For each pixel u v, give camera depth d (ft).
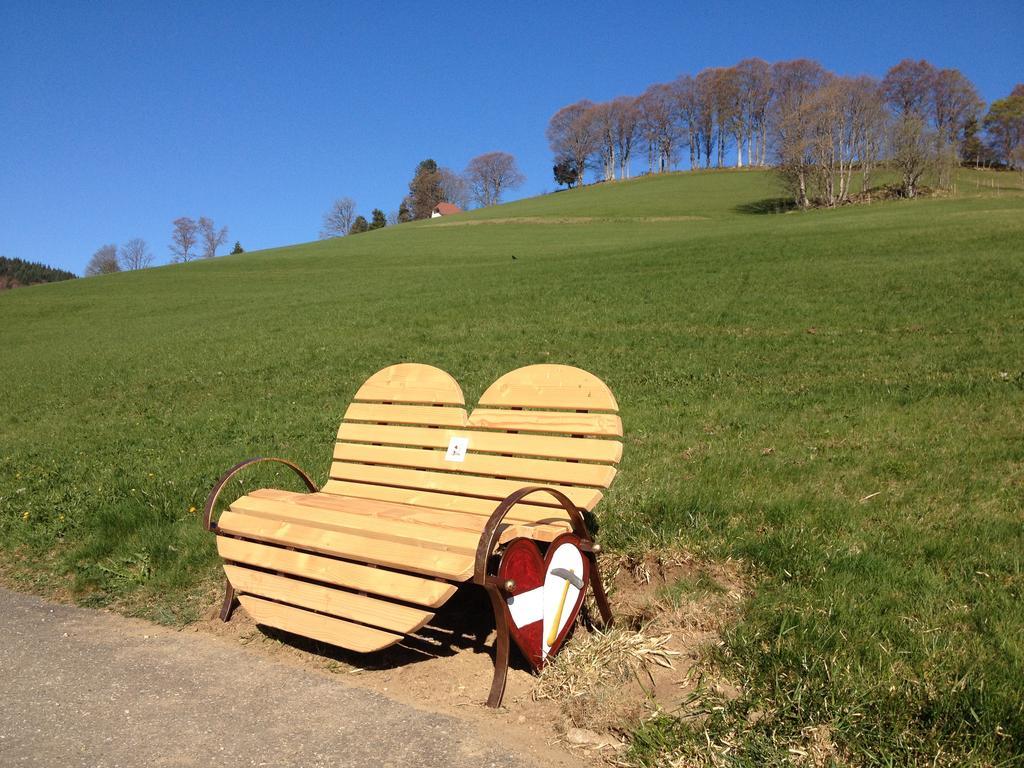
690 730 8.57
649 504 14.33
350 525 10.73
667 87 355.77
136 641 11.47
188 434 26.53
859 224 101.30
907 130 217.77
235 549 11.64
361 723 9.21
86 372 48.26
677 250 89.20
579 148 373.20
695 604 11.04
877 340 36.14
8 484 19.89
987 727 8.02
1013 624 9.69
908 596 10.62
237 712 9.52
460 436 12.61
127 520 15.61
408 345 46.03
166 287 114.52
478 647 10.97
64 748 8.91
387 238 188.24
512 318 53.21
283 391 35.50
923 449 17.51
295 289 95.96
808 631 9.84
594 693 9.47
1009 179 251.39
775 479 15.96
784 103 285.02
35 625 12.12
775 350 36.04
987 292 44.55
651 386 29.58
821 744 8.18
